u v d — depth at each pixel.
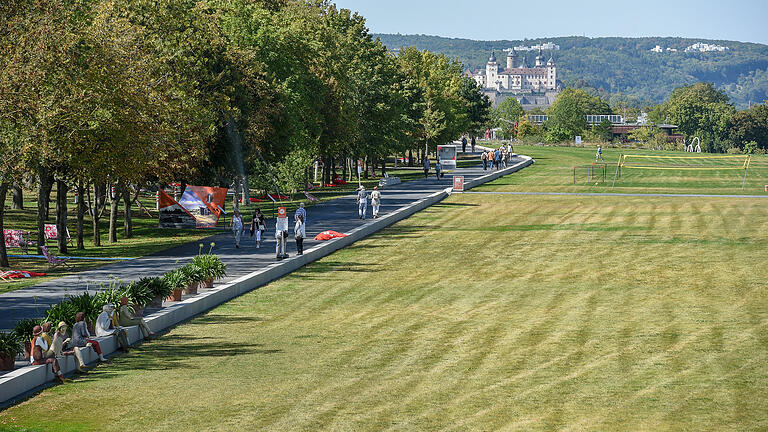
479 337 25.12
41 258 40.09
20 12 37.25
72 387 19.84
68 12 39.19
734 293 31.56
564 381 19.97
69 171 41.44
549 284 34.44
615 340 24.31
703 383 19.52
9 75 35.97
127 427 16.80
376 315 28.72
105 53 40.31
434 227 54.19
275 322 27.59
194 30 53.84
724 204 66.06
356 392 19.27
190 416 17.50
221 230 52.78
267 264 37.66
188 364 22.06
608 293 32.22
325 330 26.38
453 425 16.70
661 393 18.78
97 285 32.16
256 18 65.44
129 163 41.75
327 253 43.09
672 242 45.97
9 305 28.22
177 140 47.03
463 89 156.50
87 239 50.06
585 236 49.12
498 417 17.19
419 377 20.61
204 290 30.77
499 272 37.59
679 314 27.95
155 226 56.81
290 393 19.22
